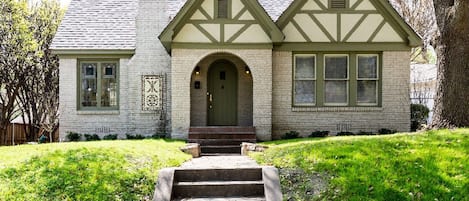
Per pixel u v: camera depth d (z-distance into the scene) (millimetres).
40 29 19438
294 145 10055
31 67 18797
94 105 16344
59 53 15859
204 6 14547
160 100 15867
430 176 6867
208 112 16016
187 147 11281
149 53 15938
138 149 9672
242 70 15969
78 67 16219
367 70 15617
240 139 13945
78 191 6789
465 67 11047
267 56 14664
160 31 15984
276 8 16750
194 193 7492
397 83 15477
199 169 7957
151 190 7219
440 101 11453
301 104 15531
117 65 16344
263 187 7535
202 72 15906
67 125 16109
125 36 16406
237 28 14586
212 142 13781
